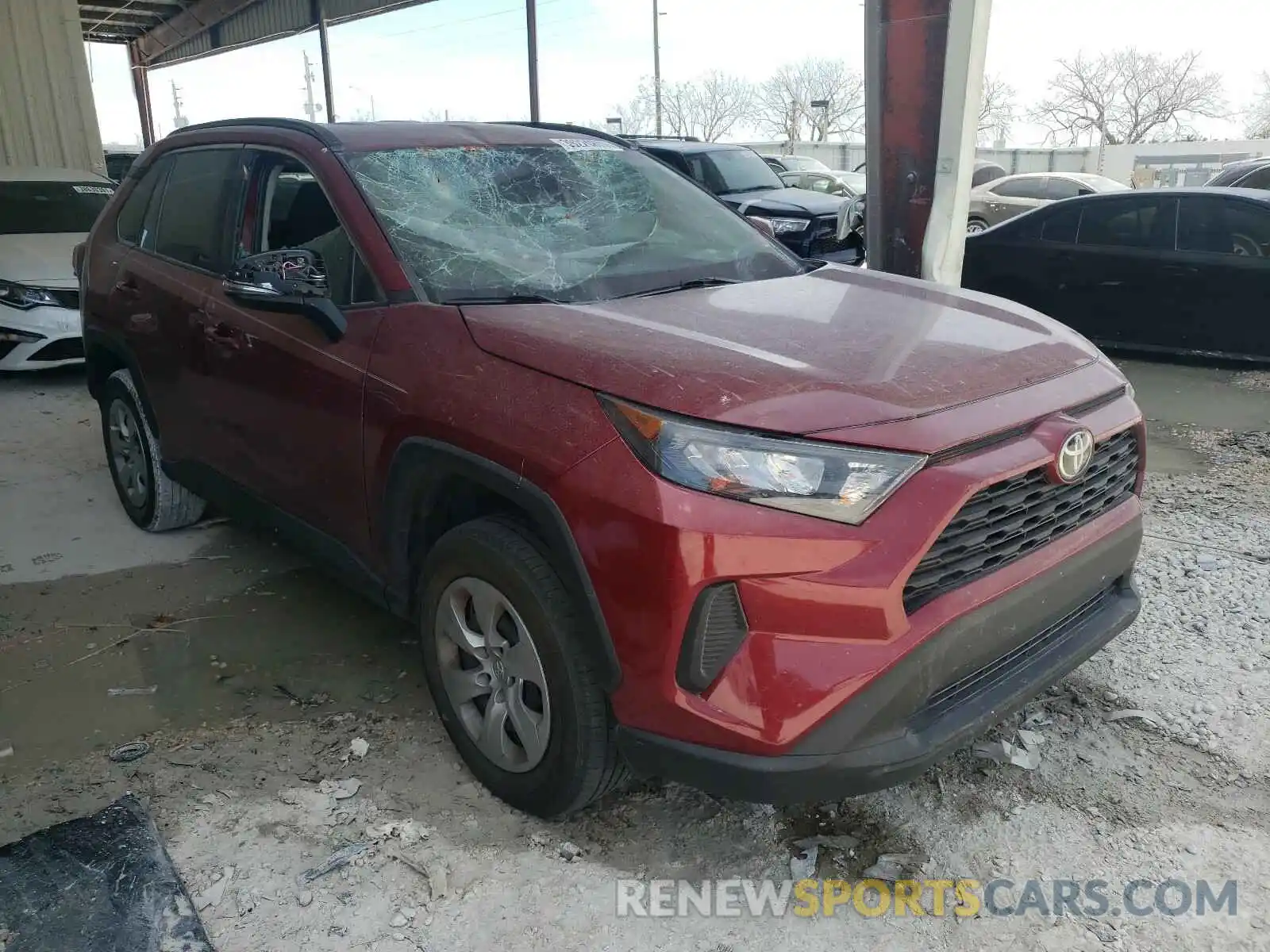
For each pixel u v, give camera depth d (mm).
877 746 2107
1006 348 2566
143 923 2227
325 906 2291
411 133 3367
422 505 2713
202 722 3057
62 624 3693
